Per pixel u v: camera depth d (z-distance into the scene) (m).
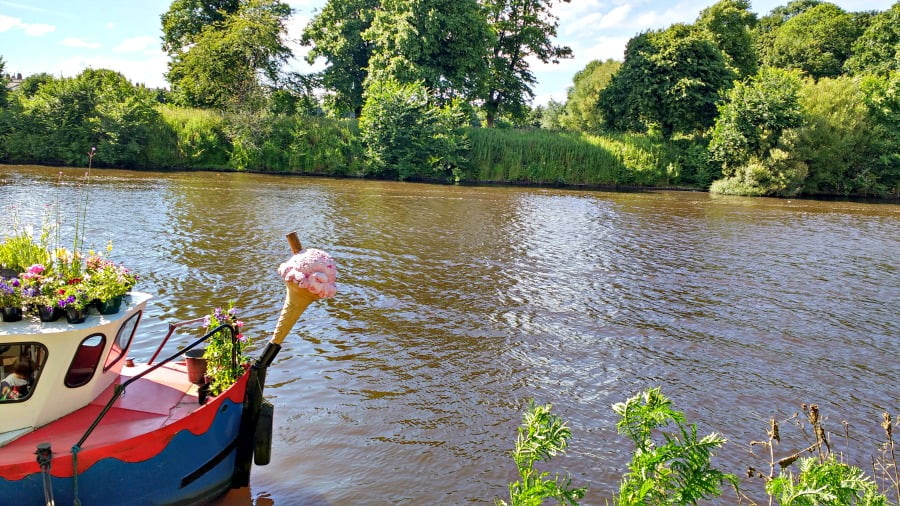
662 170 54.53
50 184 34.62
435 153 51.34
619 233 28.55
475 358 12.86
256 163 50.50
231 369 8.00
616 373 12.46
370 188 42.56
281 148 50.97
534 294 17.70
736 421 10.73
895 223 36.41
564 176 53.44
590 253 23.61
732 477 4.84
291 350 12.70
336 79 60.88
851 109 54.00
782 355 13.84
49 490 6.43
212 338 8.05
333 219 28.08
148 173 44.62
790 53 79.19
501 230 27.69
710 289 19.14
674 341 14.41
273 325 13.99
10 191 30.86
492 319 15.32
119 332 7.70
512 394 11.28
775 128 52.88
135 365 8.88
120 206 28.22
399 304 16.08
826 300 18.47
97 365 7.46
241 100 51.59
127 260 18.75
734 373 12.76
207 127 50.53
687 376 12.48
